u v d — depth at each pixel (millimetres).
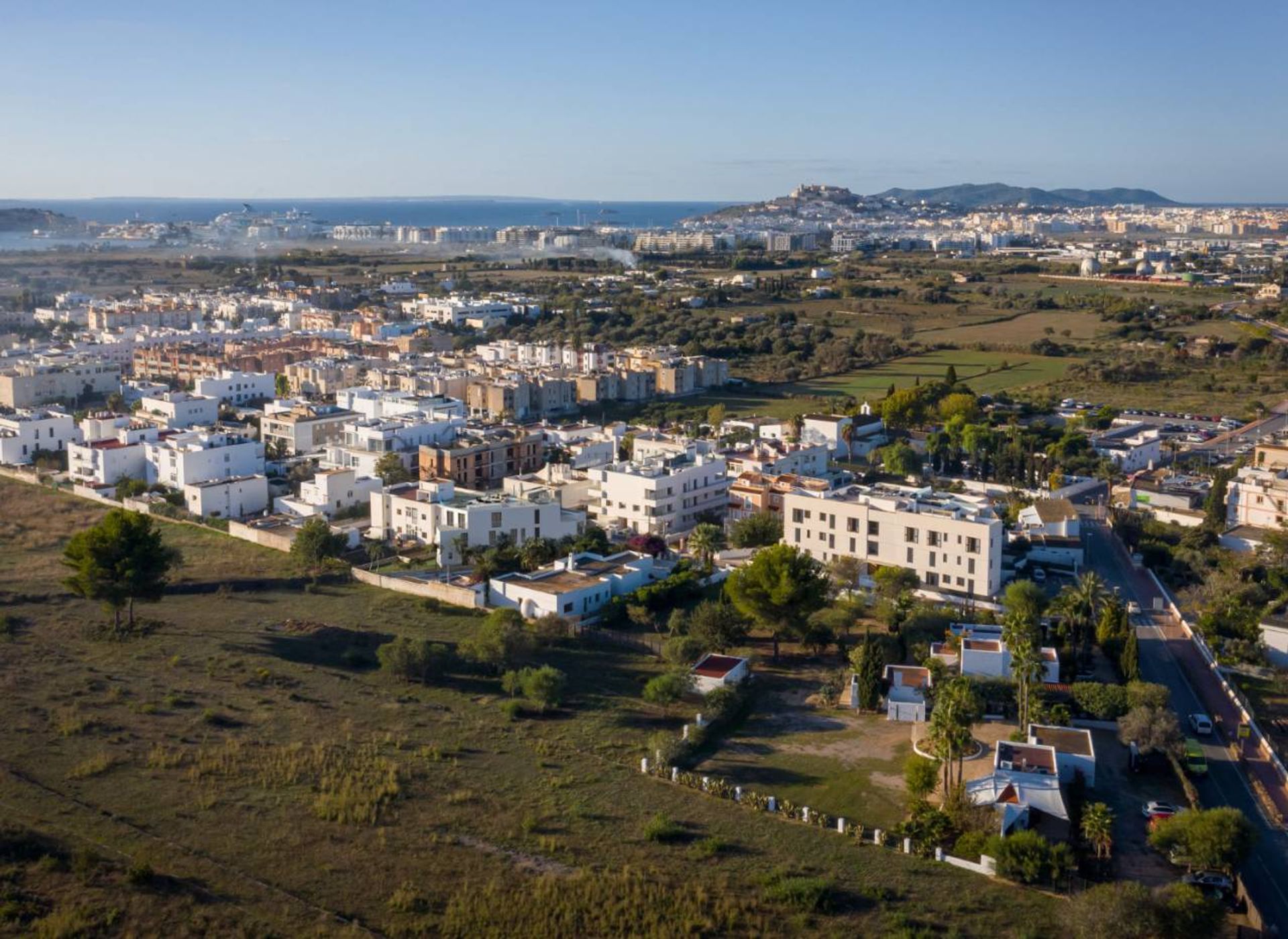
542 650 156750
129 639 156500
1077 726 131000
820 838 107625
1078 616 152375
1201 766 119625
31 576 185875
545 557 186125
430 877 99312
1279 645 153500
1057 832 106938
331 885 97875
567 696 141250
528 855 103312
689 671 143875
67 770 116125
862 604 170500
